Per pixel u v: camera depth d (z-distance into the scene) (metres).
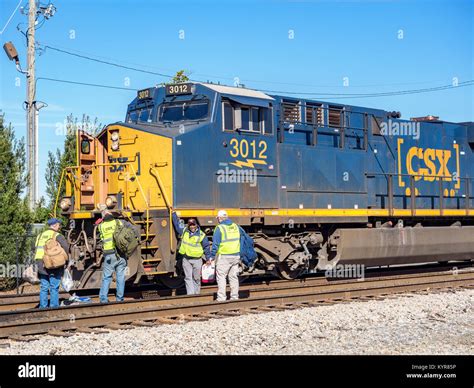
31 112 21.23
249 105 15.48
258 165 15.70
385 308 13.83
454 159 21.47
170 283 15.13
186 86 15.22
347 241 17.53
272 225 16.28
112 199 14.38
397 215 19.06
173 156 14.20
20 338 10.24
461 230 20.97
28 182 19.91
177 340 10.42
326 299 14.73
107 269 13.52
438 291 16.30
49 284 12.95
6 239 18.66
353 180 17.98
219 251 14.12
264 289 14.91
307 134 17.11
